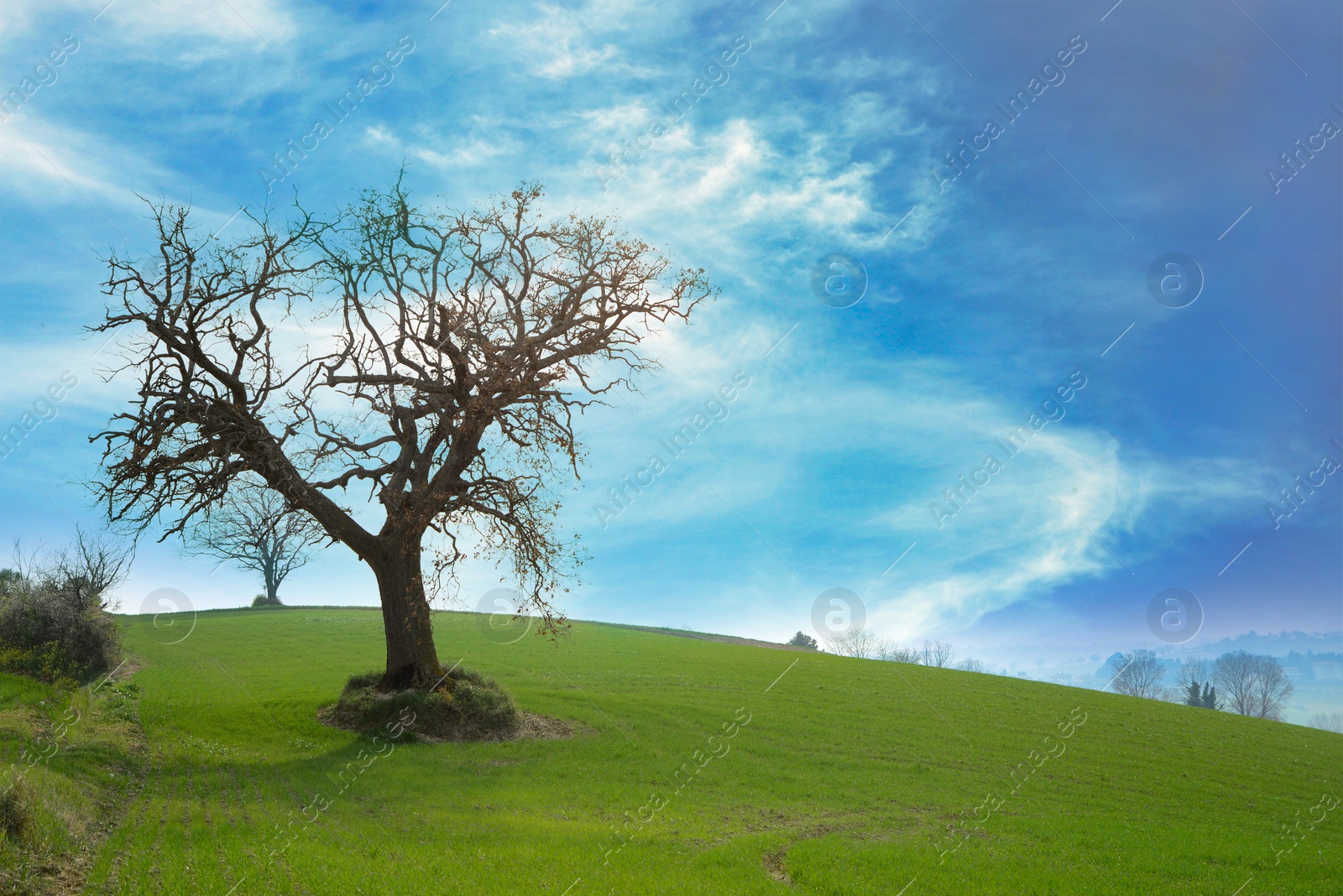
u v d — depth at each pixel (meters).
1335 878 15.91
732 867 14.05
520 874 12.48
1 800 11.37
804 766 23.50
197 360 22.53
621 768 21.80
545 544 25.14
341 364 24.56
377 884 11.24
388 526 25.62
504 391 25.00
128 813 14.37
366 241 24.12
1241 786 24.50
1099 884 14.43
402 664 25.25
